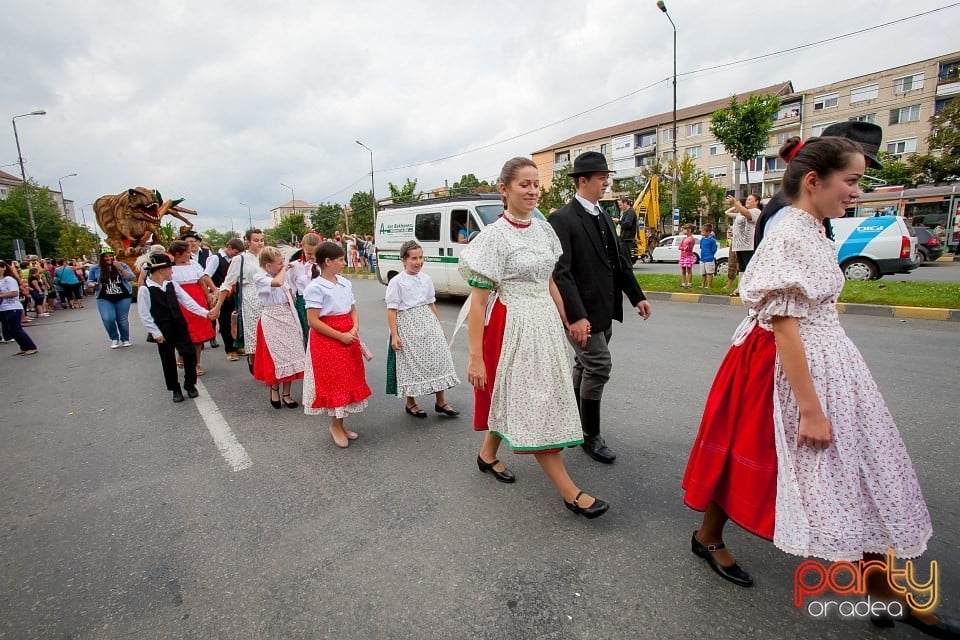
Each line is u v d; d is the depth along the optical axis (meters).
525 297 2.55
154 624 2.01
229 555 2.45
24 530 2.79
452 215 10.17
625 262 3.28
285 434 4.05
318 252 3.70
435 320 4.23
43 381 6.39
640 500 2.76
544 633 1.86
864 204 21.23
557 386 2.52
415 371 4.14
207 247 8.80
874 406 1.71
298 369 4.70
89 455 3.83
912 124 36.66
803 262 1.65
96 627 2.01
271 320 4.60
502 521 2.63
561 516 2.65
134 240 14.01
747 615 1.90
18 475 3.53
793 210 1.76
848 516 1.68
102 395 5.54
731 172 44.84
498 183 2.55
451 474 3.19
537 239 2.58
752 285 1.75
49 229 50.66
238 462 3.54
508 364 2.55
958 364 4.85
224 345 7.55
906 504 1.70
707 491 1.97
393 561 2.34
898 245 10.48
